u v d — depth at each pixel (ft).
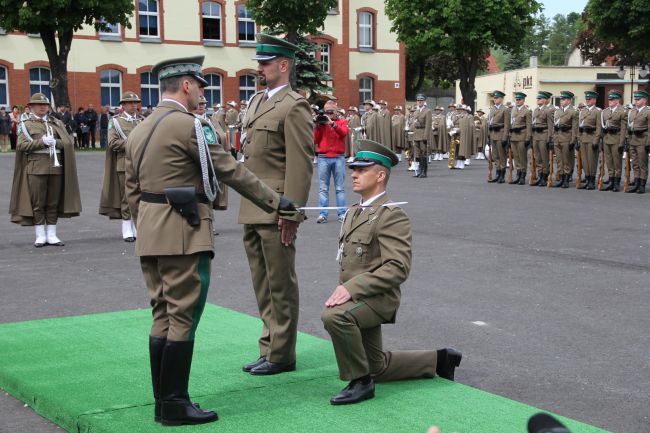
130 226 42.04
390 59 164.86
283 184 20.12
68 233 44.75
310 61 128.88
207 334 23.98
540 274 32.78
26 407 18.72
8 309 27.48
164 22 141.28
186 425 16.66
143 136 16.97
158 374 16.98
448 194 64.69
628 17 115.75
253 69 149.59
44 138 39.24
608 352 22.44
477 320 25.77
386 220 18.02
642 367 21.16
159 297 17.17
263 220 19.75
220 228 46.29
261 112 20.30
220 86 147.43
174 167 16.65
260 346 20.93
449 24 146.92
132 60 139.13
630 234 43.01
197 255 16.70
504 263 35.04
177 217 16.63
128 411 17.43
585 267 34.14
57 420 17.62
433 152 106.93
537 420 6.94
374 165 18.28
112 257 37.29
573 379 20.22
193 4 143.54
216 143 17.02
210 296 29.30
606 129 66.54
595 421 17.49
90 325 25.17
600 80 169.27
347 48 156.97
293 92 20.33
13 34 129.80
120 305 28.07
